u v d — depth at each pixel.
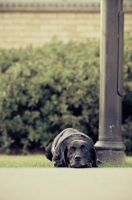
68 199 6.89
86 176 8.63
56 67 16.56
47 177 8.51
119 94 10.80
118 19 10.80
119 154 10.70
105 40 10.79
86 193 7.28
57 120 16.31
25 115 16.47
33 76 16.58
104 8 10.82
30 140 16.44
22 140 16.58
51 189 7.52
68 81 16.34
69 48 17.39
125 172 9.12
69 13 19.94
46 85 16.47
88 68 16.45
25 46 19.97
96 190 7.50
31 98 16.45
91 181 8.17
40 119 16.47
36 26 19.95
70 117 16.25
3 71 17.36
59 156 10.38
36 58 17.06
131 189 7.61
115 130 10.77
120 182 8.12
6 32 20.00
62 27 19.95
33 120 16.47
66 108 16.30
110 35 10.77
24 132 16.52
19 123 16.45
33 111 16.47
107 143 10.72
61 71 16.47
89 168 9.84
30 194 7.19
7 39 19.98
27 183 7.97
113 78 10.77
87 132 16.39
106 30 10.79
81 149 10.13
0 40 20.00
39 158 14.12
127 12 19.69
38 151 16.86
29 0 21.41
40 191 7.38
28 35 19.98
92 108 16.25
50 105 16.36
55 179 8.32
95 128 16.34
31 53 17.25
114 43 10.78
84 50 17.28
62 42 18.84
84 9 19.89
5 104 16.45
